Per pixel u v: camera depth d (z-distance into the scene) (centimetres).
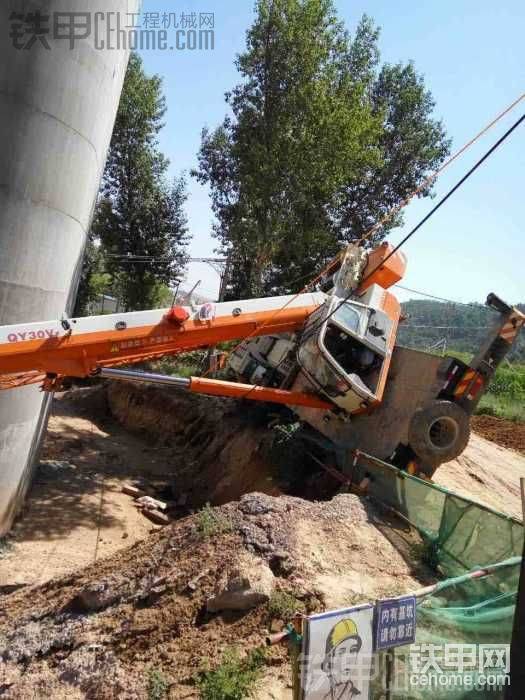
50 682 566
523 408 2458
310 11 2014
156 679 525
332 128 2028
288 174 2106
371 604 419
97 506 1310
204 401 1909
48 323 820
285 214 2175
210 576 631
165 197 3216
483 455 1609
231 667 518
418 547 766
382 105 2664
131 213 3138
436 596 504
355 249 1138
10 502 1107
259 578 609
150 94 3012
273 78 2084
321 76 2092
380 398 1059
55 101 995
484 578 532
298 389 1148
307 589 616
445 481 1240
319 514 796
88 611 654
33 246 1004
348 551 728
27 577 953
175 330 912
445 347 2605
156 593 629
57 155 1019
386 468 900
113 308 4538
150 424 2028
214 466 1470
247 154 2195
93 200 1263
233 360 1430
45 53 970
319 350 1012
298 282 2530
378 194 2719
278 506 784
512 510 1202
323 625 392
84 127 1069
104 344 858
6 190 957
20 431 1091
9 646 632
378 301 1105
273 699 497
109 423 2161
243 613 589
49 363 830
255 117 2147
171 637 577
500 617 482
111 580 679
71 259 1134
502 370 2928
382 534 795
